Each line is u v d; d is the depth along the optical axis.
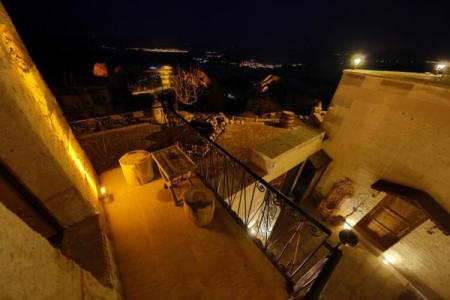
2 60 1.87
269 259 3.01
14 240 0.81
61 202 2.45
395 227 6.06
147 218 3.54
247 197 5.75
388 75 6.15
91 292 1.38
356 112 6.41
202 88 17.77
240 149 8.73
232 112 20.20
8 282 0.74
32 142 2.00
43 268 0.95
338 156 7.27
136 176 4.12
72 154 3.16
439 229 4.98
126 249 3.05
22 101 1.96
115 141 6.99
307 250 6.70
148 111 9.47
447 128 4.71
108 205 3.76
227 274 2.81
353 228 7.02
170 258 2.96
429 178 5.14
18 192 2.10
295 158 6.69
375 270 5.86
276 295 2.63
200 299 2.56
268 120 11.48
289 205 2.38
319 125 7.77
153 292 2.59
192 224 3.46
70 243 2.45
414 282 5.66
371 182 6.48
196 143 6.95
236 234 3.34
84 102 16.61
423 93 4.95
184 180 4.38
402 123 5.46
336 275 5.71
